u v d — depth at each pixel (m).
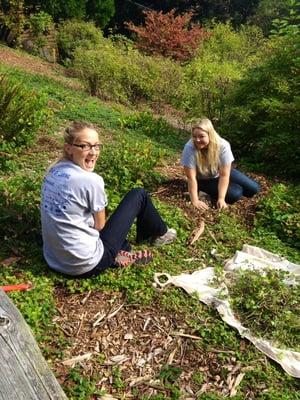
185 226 2.70
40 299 1.92
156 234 2.42
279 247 2.69
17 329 1.16
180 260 2.39
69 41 9.70
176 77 7.14
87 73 6.70
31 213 2.40
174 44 10.09
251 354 1.84
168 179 3.33
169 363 1.76
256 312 2.01
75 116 4.47
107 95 6.83
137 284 2.09
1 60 7.48
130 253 2.25
